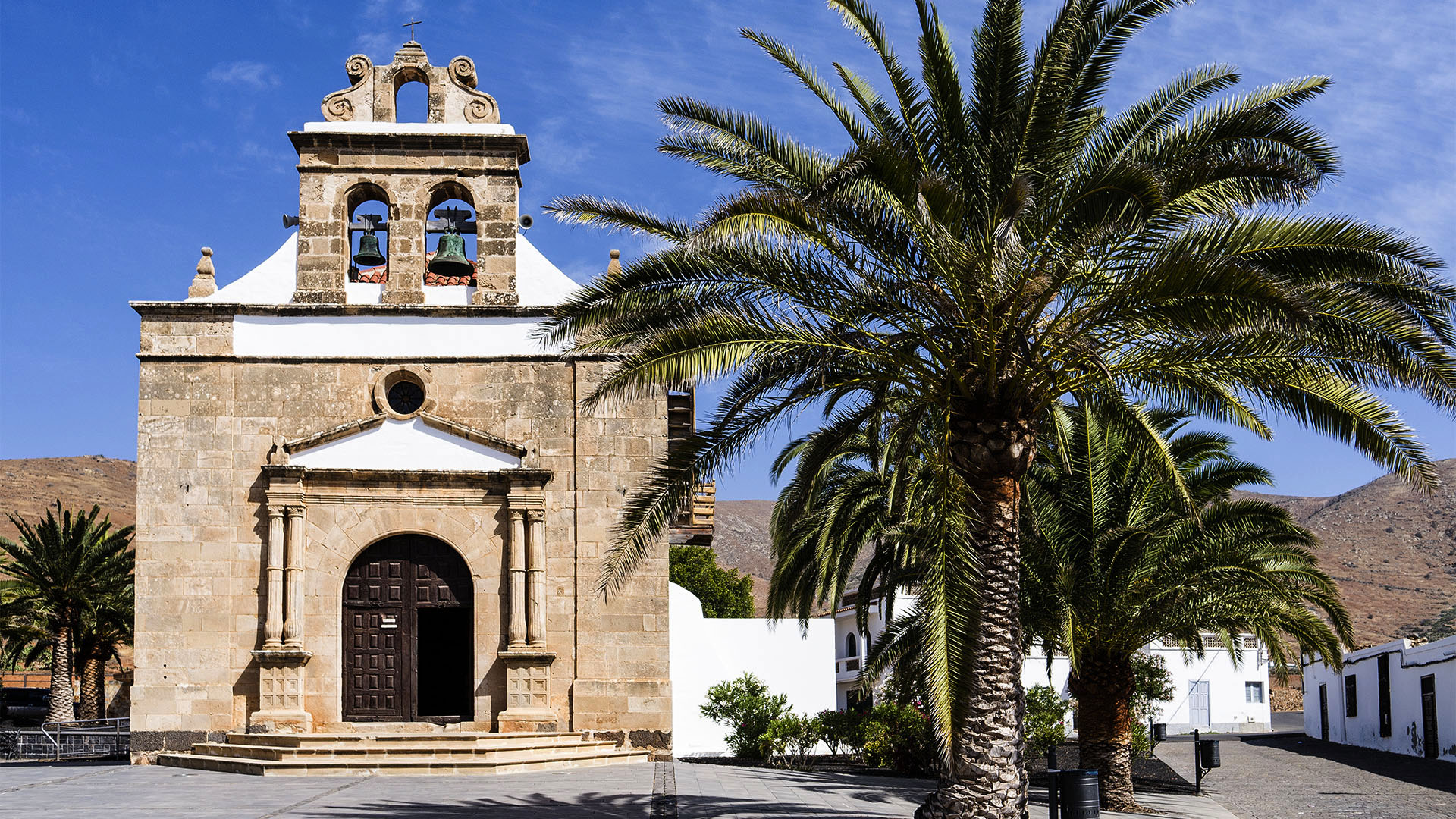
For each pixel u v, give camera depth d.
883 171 14.03
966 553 14.43
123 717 48.16
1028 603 22.58
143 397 26.56
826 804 20.14
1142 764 33.56
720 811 18.34
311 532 26.38
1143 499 22.44
